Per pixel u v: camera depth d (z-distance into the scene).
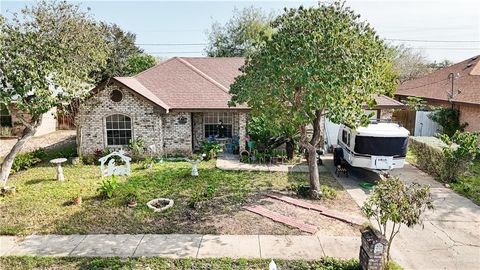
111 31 36.84
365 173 14.74
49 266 7.17
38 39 11.75
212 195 11.51
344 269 7.03
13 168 14.06
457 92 21.22
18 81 10.93
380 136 12.97
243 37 42.12
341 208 10.52
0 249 7.89
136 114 16.66
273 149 17.00
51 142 21.75
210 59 22.56
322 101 8.95
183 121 17.52
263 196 11.55
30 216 9.73
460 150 12.95
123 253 7.69
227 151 18.75
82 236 8.55
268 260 7.38
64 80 12.11
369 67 9.45
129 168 13.96
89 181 13.09
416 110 23.00
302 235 8.64
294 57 8.95
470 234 8.85
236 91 10.59
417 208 6.45
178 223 9.33
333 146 18.27
